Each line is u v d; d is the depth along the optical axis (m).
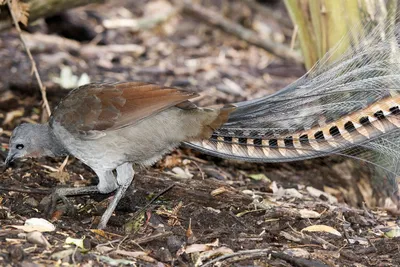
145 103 10.25
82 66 18.02
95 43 19.98
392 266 9.86
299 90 10.53
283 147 10.43
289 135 10.44
